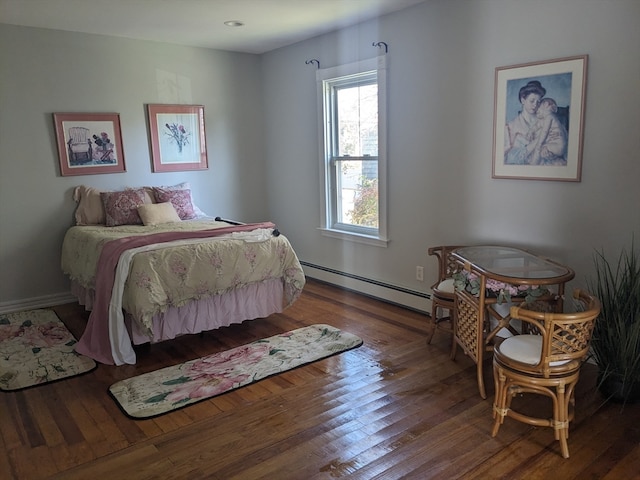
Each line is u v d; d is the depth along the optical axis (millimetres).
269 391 2742
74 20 3898
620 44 2590
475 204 3465
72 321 3990
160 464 2109
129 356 3145
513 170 3180
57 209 4379
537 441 2209
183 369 3059
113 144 4590
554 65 2871
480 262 2768
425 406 2527
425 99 3691
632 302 2430
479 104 3334
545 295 2615
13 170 4145
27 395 2766
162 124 4848
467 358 3094
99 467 2104
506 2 3082
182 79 4934
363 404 2562
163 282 3135
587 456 2098
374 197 4418
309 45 4715
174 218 4473
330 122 4707
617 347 2424
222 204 5395
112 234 3814
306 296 4531
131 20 3930
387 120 4016
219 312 3498
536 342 2246
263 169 5652
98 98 4473
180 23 4051
